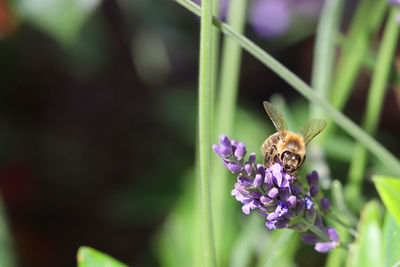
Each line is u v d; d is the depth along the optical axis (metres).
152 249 0.34
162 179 0.34
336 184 0.22
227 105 0.25
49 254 0.37
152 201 0.34
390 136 0.34
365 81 0.35
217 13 0.25
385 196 0.19
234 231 0.28
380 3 0.24
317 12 0.38
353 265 0.20
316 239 0.20
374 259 0.19
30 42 0.37
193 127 0.37
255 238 0.27
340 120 0.21
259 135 0.34
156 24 0.36
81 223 0.38
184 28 0.37
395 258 0.19
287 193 0.19
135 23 0.36
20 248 0.36
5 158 0.38
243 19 0.25
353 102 0.35
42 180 0.38
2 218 0.28
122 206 0.34
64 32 0.29
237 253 0.26
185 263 0.30
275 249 0.22
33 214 0.37
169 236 0.30
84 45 0.34
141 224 0.36
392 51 0.24
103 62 0.38
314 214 0.19
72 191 0.38
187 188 0.33
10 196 0.37
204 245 0.20
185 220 0.31
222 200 0.25
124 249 0.36
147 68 0.38
